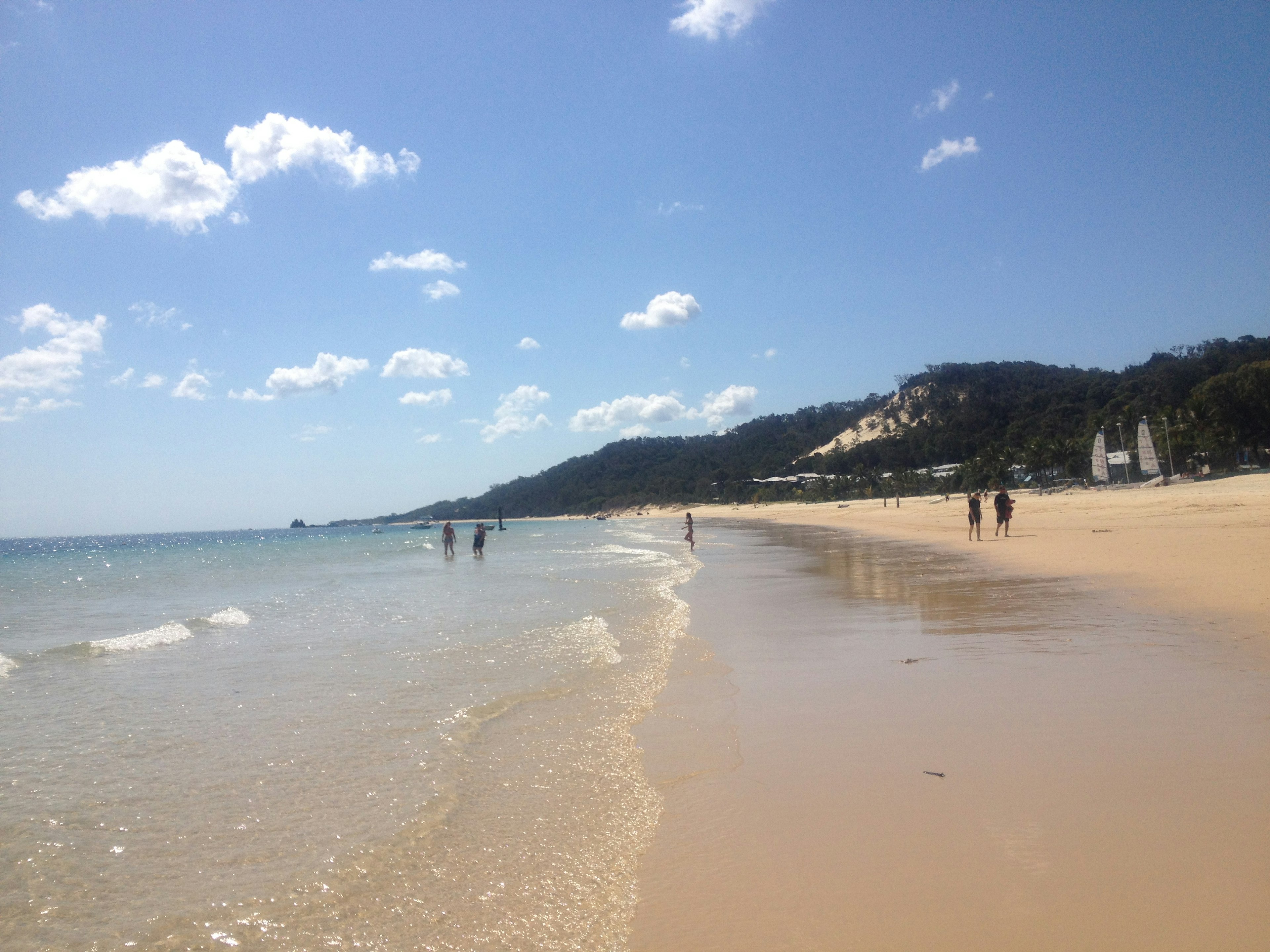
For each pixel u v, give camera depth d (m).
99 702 8.66
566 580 23.41
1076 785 5.09
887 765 5.70
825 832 4.66
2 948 3.64
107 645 12.77
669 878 4.22
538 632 12.80
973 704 7.12
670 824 4.93
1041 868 4.05
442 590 21.61
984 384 144.50
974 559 22.30
